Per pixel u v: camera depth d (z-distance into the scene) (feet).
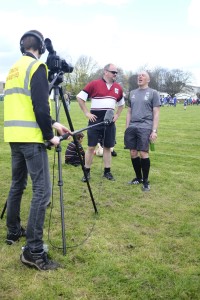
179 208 15.53
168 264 10.50
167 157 27.78
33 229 9.92
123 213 14.76
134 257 10.84
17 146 10.09
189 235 12.65
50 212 14.47
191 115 88.17
